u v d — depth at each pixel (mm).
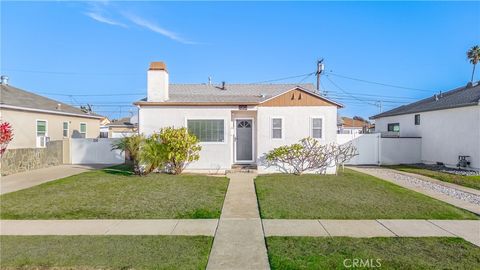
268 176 12695
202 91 18875
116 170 14391
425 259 4609
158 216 6945
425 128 19078
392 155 19078
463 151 15945
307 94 13828
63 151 18438
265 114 13844
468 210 7680
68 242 5305
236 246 5180
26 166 14906
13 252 4832
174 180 11445
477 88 18219
